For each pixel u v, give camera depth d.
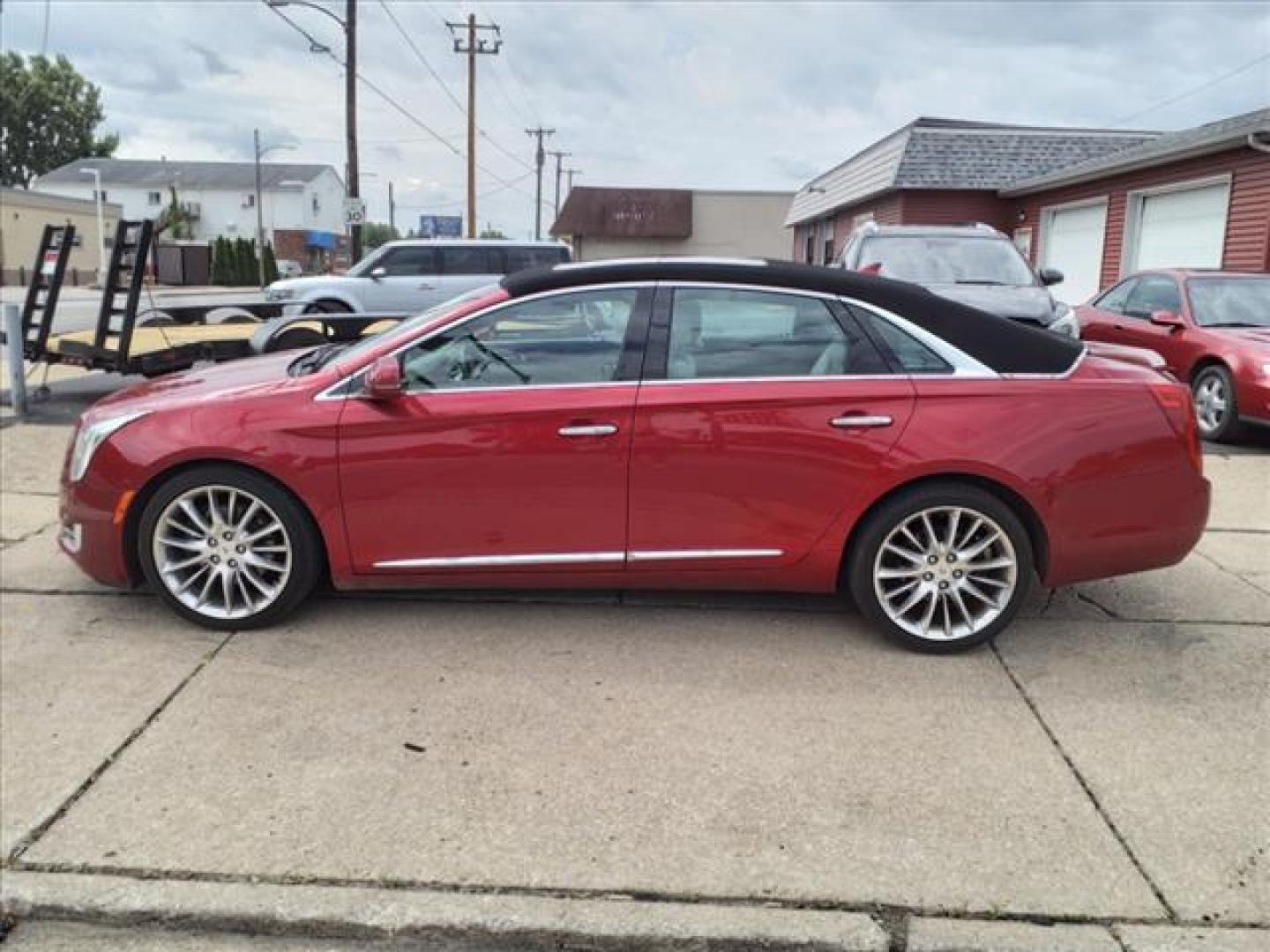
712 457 4.11
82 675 3.98
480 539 4.21
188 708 3.73
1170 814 3.14
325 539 4.25
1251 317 9.38
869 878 2.84
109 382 11.88
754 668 4.11
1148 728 3.65
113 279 9.68
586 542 4.20
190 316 12.61
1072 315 8.88
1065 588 5.09
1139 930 2.65
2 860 2.88
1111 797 3.22
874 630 4.49
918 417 4.07
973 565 4.21
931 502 4.12
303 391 4.21
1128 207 16.39
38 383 11.77
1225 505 6.78
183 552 4.36
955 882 2.82
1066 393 4.13
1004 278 9.63
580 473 4.13
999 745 3.53
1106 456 4.11
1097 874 2.86
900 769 3.38
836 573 4.25
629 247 47.47
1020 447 4.07
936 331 4.19
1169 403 4.19
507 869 2.86
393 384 4.05
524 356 4.20
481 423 4.12
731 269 4.24
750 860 2.91
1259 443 8.92
